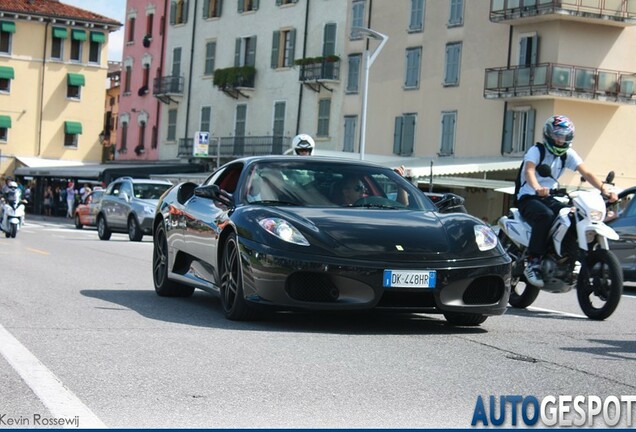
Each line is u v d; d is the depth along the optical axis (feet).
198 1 215.92
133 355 22.62
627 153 148.66
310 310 27.50
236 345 24.59
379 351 24.49
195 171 208.44
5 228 92.48
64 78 249.14
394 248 27.73
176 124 222.07
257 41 197.67
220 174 34.47
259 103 196.34
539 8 143.13
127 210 99.71
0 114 243.40
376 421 16.89
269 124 193.36
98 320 28.63
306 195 31.07
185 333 26.43
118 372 20.53
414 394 19.27
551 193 35.96
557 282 35.53
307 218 28.81
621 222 54.54
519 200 36.27
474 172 141.28
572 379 21.43
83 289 38.47
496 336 28.17
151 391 18.74
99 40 249.34
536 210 35.27
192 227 33.47
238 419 16.70
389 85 169.58
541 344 26.78
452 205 32.50
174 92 219.41
